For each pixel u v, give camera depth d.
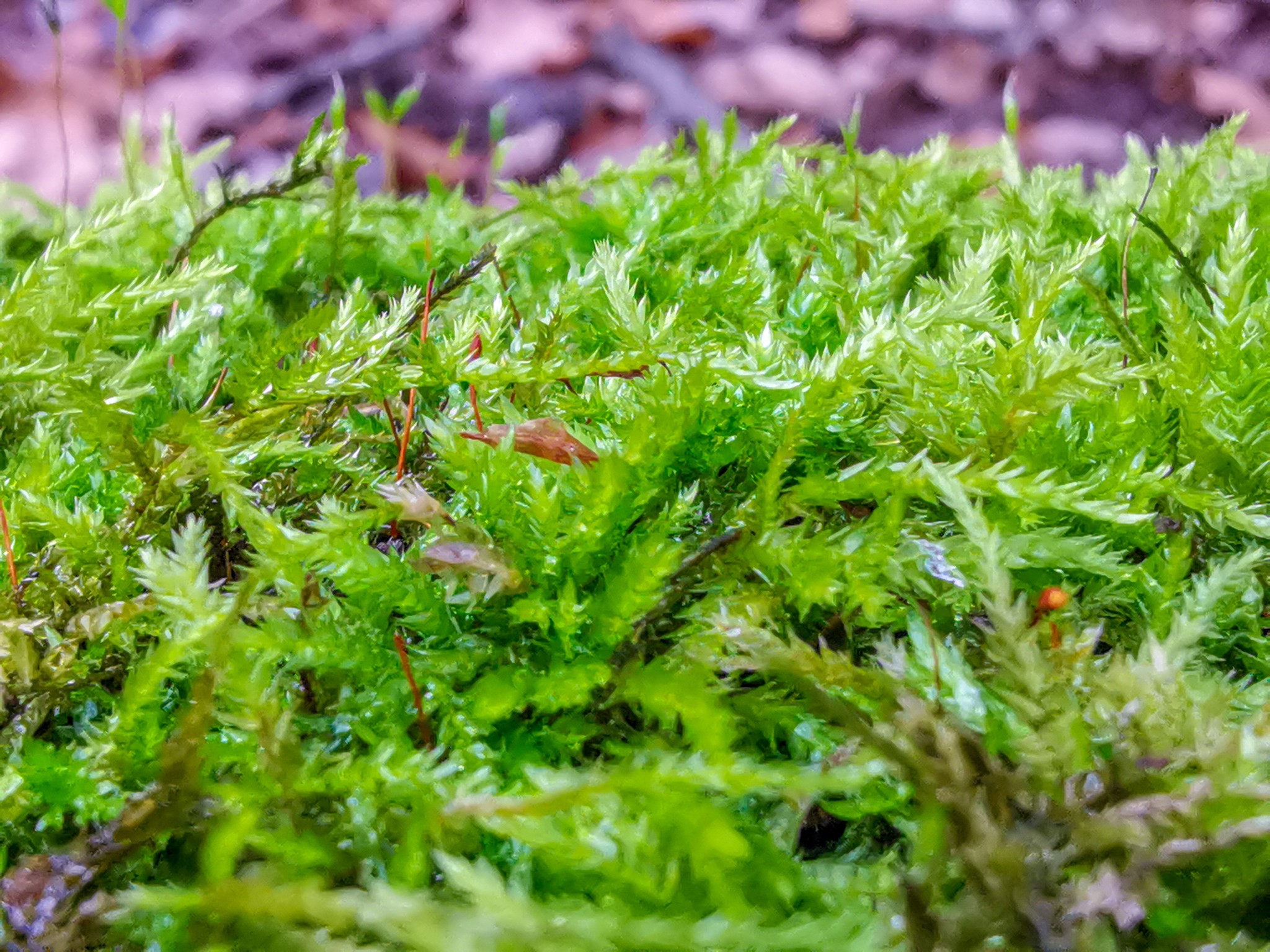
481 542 0.09
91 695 0.09
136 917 0.08
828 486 0.10
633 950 0.08
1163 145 0.17
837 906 0.08
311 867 0.08
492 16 0.52
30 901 0.08
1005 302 0.13
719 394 0.10
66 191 0.17
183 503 0.10
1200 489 0.10
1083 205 0.16
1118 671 0.09
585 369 0.11
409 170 0.44
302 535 0.09
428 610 0.09
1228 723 0.09
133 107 0.48
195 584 0.09
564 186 0.18
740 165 0.16
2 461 0.12
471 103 0.48
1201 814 0.08
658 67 0.51
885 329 0.10
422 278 0.16
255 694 0.08
